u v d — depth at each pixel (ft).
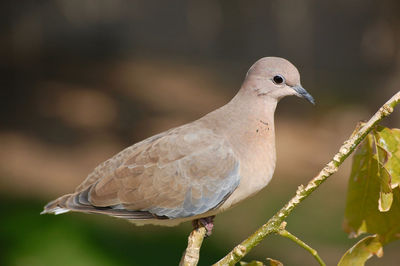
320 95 85.56
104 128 66.39
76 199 14.71
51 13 101.19
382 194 10.18
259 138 14.75
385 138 10.32
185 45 125.90
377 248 10.34
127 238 35.12
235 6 121.80
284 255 37.50
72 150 57.88
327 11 110.11
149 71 98.17
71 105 72.59
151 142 15.12
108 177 14.80
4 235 32.99
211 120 15.06
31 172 50.14
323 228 42.37
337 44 107.96
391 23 65.16
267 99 15.06
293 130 70.18
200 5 128.98
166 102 80.94
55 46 96.43
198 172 14.29
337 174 55.06
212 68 108.47
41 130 62.95
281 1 116.26
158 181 14.32
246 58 118.21
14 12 90.68
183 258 11.94
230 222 42.60
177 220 14.64
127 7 130.31
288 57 113.19
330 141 65.82
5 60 83.56
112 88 83.25
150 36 129.49
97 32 105.70
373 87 82.64
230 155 14.40
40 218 35.99
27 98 72.49
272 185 51.72
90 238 34.12
